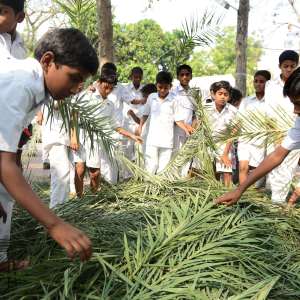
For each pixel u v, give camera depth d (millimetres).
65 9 5238
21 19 3494
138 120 8680
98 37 9711
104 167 6348
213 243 3158
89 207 4102
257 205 4141
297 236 3836
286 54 6230
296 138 3562
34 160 12195
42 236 3375
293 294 2885
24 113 2373
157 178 4801
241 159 6914
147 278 2811
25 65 2434
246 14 12000
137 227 3465
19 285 2885
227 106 6570
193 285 2748
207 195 3906
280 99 6234
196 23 5664
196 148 5121
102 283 2797
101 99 6355
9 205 3225
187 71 7328
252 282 2918
